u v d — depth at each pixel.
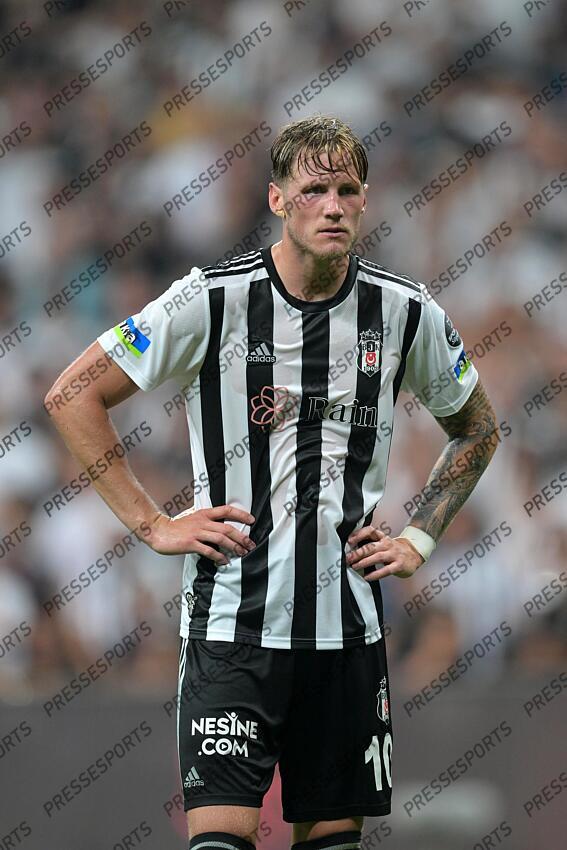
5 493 32.56
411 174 39.66
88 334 37.22
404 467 32.03
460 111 41.19
